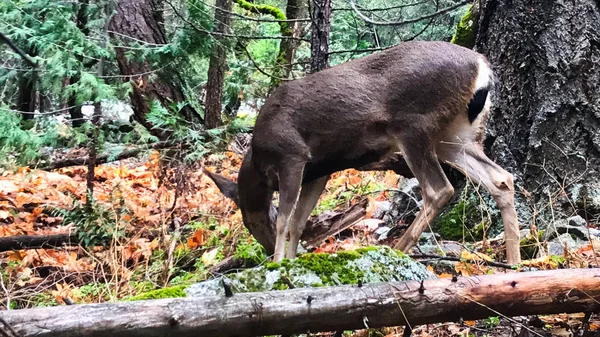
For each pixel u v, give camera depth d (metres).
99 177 8.83
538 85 5.58
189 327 2.67
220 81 8.21
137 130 6.25
